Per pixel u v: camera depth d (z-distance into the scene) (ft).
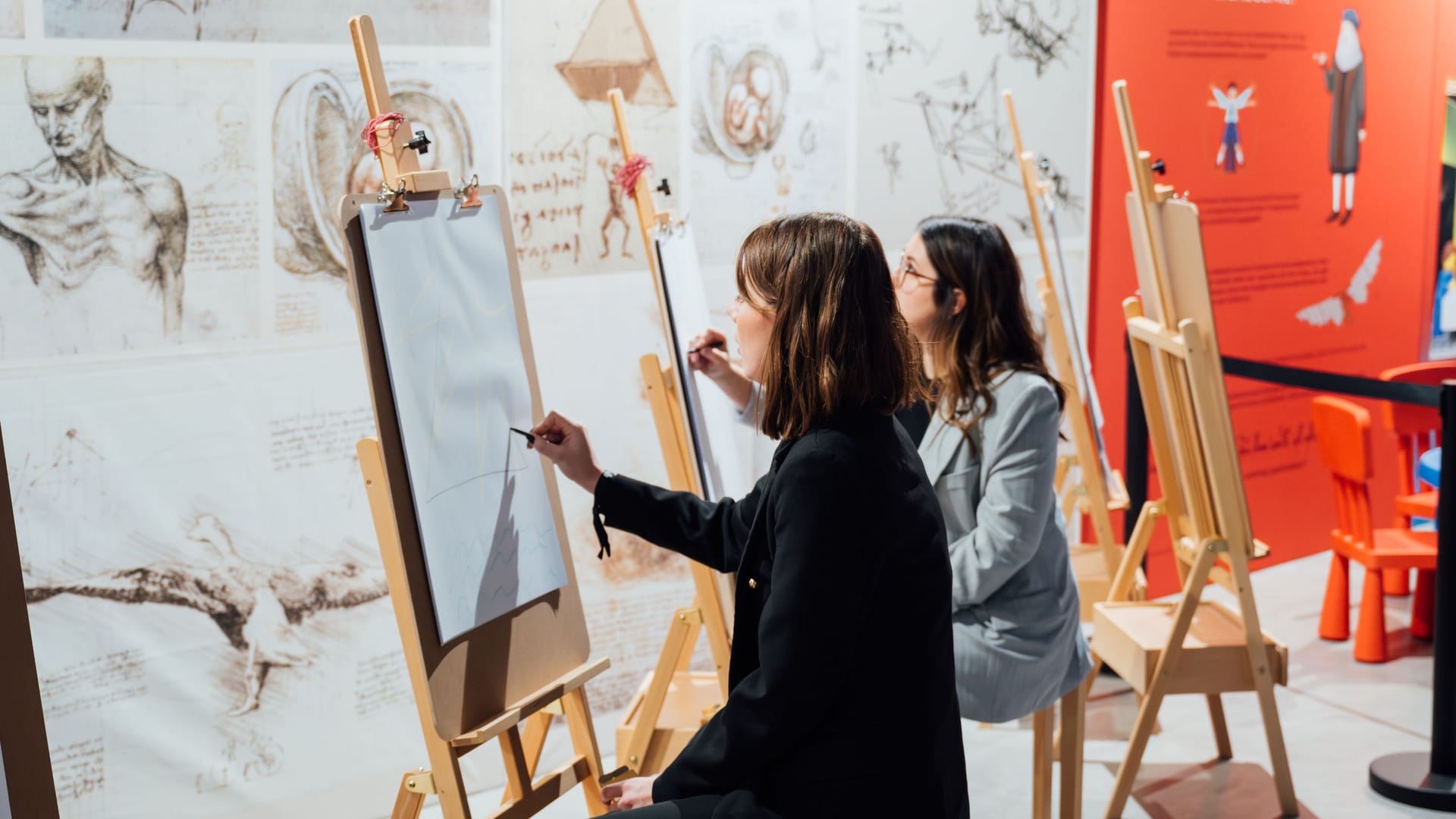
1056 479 11.66
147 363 8.34
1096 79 13.51
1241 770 10.18
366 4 8.96
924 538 4.93
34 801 4.31
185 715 8.69
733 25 10.89
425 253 5.84
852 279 4.94
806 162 11.55
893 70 12.00
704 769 4.83
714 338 7.79
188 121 8.34
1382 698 11.70
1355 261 16.08
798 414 4.95
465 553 5.84
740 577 5.07
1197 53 14.16
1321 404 12.88
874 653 4.86
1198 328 8.54
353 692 9.44
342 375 9.16
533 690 6.24
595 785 6.58
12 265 7.82
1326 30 15.21
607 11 10.14
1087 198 13.66
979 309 7.58
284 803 9.16
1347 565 13.15
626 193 7.55
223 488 8.72
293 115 8.75
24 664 4.32
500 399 6.28
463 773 9.96
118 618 8.37
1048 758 8.46
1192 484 9.03
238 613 8.86
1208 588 15.06
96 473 8.21
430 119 9.36
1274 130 15.01
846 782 4.79
